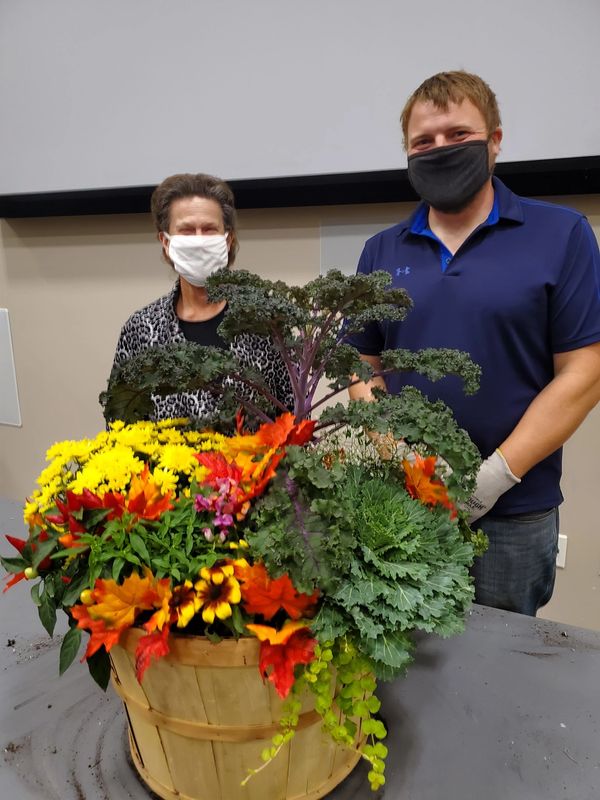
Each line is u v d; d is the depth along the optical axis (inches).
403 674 22.5
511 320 41.3
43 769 26.5
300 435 22.5
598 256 42.2
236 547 20.3
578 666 31.9
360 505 22.0
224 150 65.9
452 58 54.4
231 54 62.2
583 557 65.2
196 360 23.5
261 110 62.9
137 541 19.7
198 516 21.2
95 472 22.5
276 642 18.1
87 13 67.0
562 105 51.9
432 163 40.1
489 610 37.5
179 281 52.7
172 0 62.8
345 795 24.8
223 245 46.4
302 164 62.9
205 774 22.4
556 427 40.6
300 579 18.6
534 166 53.7
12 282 88.0
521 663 32.1
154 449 25.0
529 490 45.3
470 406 43.6
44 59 71.1
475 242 42.9
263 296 22.6
